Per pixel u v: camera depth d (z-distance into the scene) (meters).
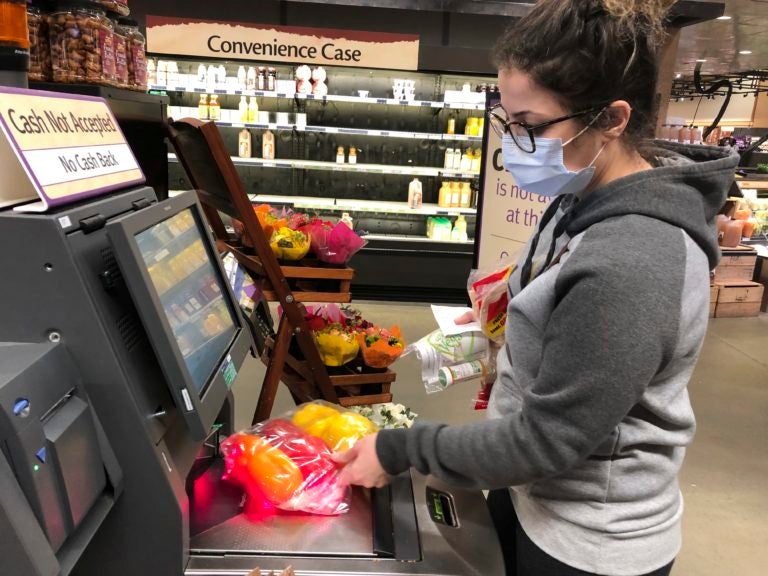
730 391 3.86
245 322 1.18
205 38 5.11
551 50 0.79
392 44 5.18
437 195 6.07
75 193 0.82
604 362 0.73
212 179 1.80
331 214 5.99
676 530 0.98
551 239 1.06
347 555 0.88
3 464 0.59
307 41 5.16
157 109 1.95
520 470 0.80
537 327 0.89
